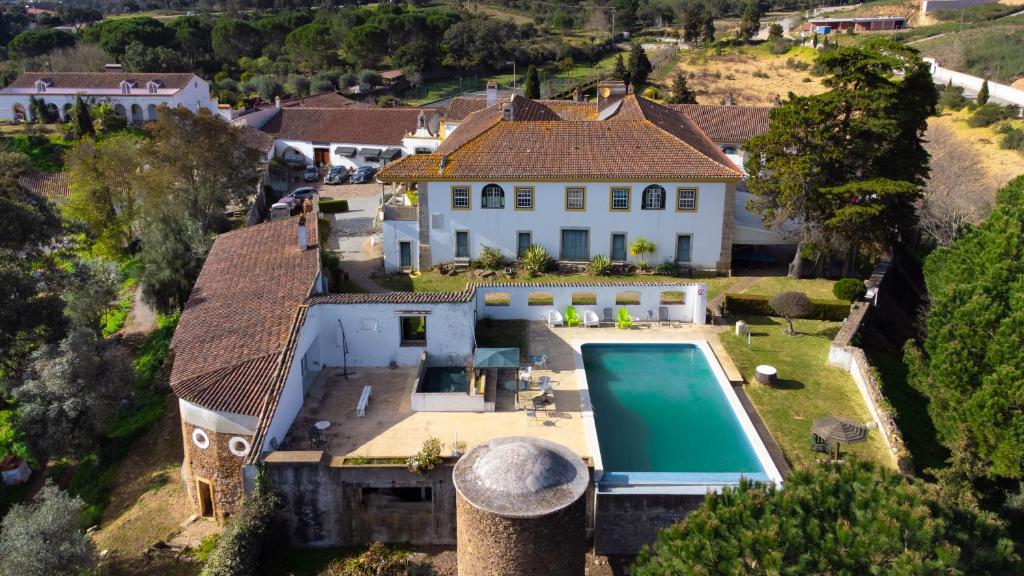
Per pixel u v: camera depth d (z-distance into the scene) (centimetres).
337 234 5528
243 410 2602
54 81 8669
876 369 3328
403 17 12988
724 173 4375
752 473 2605
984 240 3162
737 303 3975
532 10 17050
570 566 1944
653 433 2873
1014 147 7106
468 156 4528
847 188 4022
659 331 3756
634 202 4466
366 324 3253
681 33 15162
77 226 4666
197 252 4481
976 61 10469
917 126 4316
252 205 5894
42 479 3441
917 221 4425
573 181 4425
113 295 4403
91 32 12731
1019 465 2591
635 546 2475
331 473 2511
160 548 2594
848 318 3778
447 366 3297
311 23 13412
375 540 2575
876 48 4194
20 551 2380
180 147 5369
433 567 2462
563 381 3222
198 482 2750
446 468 2494
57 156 7588
